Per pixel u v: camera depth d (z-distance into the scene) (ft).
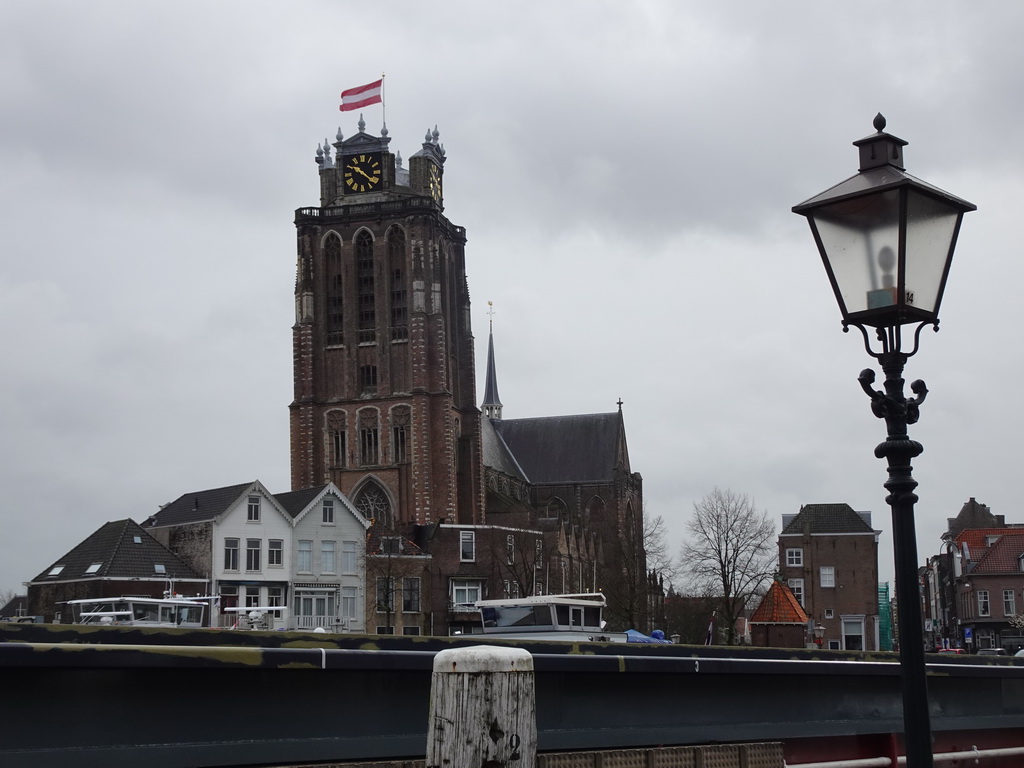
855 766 46.68
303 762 32.35
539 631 136.05
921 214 33.04
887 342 33.35
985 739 54.90
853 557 400.06
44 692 28.63
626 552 458.50
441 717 19.43
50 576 299.99
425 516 461.78
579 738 37.88
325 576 335.06
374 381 478.59
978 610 439.63
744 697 43.73
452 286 504.84
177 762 30.17
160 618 187.42
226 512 317.22
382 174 490.90
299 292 481.87
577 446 606.55
